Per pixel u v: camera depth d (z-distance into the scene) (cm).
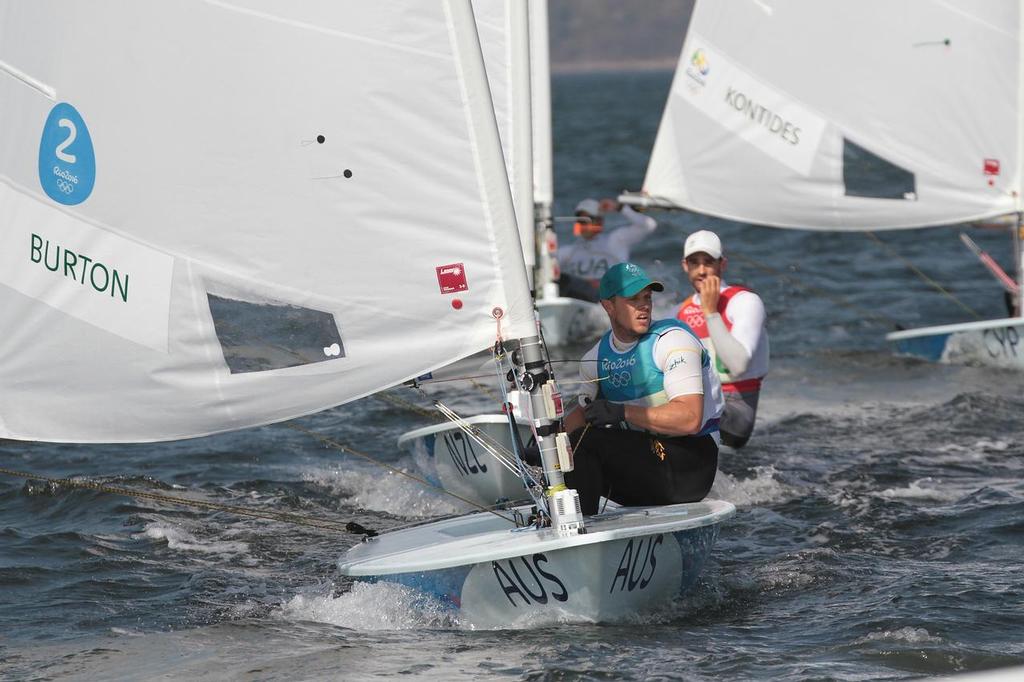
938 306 5181
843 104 4034
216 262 1836
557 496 1822
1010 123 3894
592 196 9838
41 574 2197
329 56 1795
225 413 1861
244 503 2661
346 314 1830
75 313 1855
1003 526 2319
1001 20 3856
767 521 2428
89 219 1838
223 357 1848
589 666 1683
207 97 1811
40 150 1836
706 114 4209
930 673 1652
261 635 1884
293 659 1772
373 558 1914
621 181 11250
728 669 1669
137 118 1819
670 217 8069
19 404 1872
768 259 6644
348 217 1814
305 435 3234
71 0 1809
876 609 1892
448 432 2667
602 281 2053
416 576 1895
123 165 1828
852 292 5553
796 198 4131
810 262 6519
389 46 1784
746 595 2000
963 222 3997
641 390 2033
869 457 2897
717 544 2289
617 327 2056
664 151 4291
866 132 4028
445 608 1886
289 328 1842
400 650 1783
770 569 2125
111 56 1816
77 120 1827
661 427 1983
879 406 3422
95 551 2317
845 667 1672
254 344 1847
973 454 2911
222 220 1830
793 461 2872
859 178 4066
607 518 1923
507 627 1852
